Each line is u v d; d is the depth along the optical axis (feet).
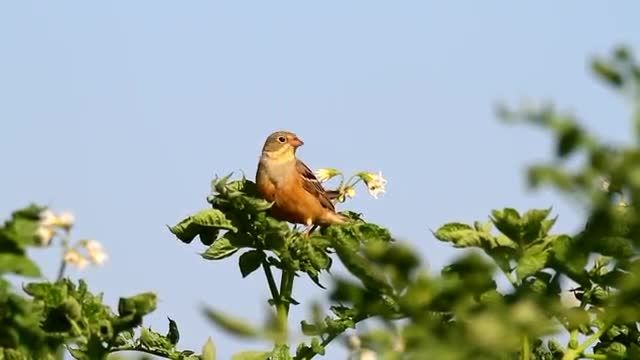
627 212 27.17
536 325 24.23
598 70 26.71
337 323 42.06
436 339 25.46
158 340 45.73
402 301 26.23
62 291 37.60
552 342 42.09
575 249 32.91
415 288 26.05
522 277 33.40
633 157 25.40
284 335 26.32
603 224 26.89
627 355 36.27
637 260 32.71
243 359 40.60
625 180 25.55
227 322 25.91
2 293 32.53
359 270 26.55
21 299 32.89
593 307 35.68
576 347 35.88
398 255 26.11
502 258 33.86
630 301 32.65
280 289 50.21
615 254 32.68
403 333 25.76
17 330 33.35
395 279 26.32
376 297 26.81
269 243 49.75
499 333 24.16
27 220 31.30
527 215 33.42
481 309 25.72
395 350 25.75
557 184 25.54
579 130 25.31
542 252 33.58
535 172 25.59
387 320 26.66
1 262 31.04
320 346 42.55
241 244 50.29
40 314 36.52
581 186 25.79
